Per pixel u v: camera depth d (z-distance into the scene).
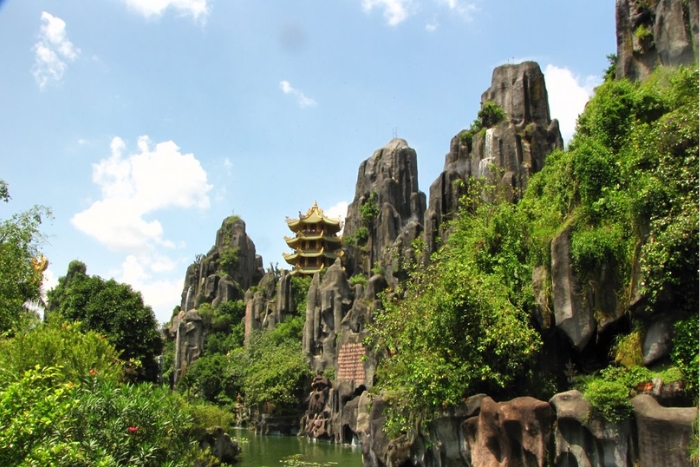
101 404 17.38
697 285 16.66
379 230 93.75
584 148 21.61
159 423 18.16
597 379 18.05
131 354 50.34
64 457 12.95
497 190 35.47
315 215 109.50
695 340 15.95
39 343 25.12
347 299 72.62
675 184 17.80
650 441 15.02
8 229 31.00
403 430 24.81
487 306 21.38
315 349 71.44
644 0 29.88
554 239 20.39
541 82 61.22
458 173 57.94
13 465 11.73
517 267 22.88
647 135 20.08
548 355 21.19
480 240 25.02
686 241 16.61
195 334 96.25
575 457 16.86
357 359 52.75
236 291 118.62
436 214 55.28
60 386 16.59
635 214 18.58
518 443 18.19
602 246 19.11
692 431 14.20
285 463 38.69
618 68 30.39
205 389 78.56
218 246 132.38
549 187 24.58
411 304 25.31
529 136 56.38
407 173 100.81
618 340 18.48
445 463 21.12
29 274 32.38
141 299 54.72
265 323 91.75
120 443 16.94
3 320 30.00
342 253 99.38
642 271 17.39
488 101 61.25
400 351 24.64
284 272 103.50
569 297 19.53
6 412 12.08
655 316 17.42
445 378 21.00
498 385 21.08
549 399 19.17
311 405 59.44
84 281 55.00
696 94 21.25
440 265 26.05
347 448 47.94
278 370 64.25
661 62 27.92
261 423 63.38
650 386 16.23
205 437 35.22
